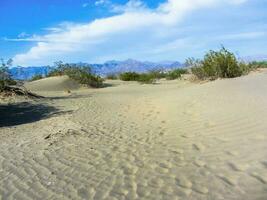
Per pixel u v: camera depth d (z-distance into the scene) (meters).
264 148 6.29
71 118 12.11
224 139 7.25
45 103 16.00
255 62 29.48
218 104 10.52
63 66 29.91
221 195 4.94
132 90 22.34
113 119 11.46
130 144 8.17
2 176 6.68
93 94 20.48
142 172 6.25
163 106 12.55
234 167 5.78
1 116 13.28
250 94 11.13
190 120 9.48
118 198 5.32
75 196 5.54
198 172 5.85
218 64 21.00
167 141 8.00
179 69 32.81
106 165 6.83
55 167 6.97
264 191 4.85
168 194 5.23
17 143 9.07
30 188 6.02
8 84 17.91
